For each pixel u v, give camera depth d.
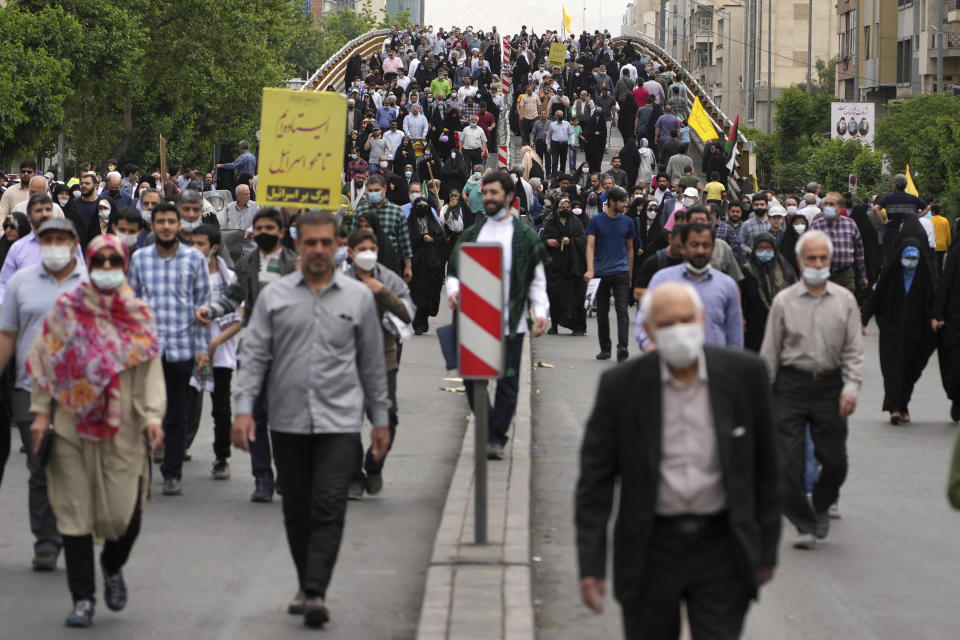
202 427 19.44
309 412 10.43
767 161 100.69
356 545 12.83
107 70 76.44
